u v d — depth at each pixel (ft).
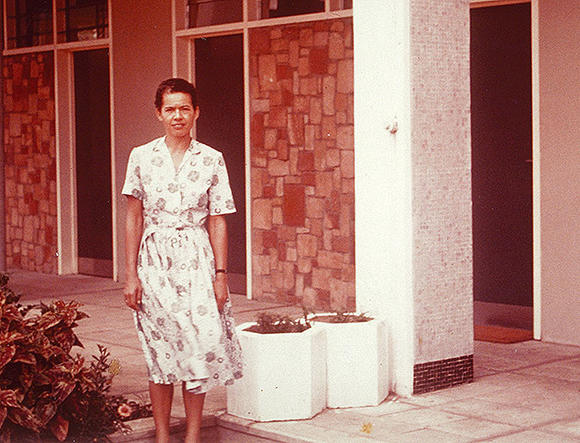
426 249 22.08
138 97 38.70
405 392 21.95
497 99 29.43
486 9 29.55
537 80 27.48
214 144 36.76
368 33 22.06
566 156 26.96
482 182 29.84
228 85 36.11
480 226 29.91
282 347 20.04
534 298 27.91
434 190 22.15
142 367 24.93
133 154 18.40
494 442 18.61
